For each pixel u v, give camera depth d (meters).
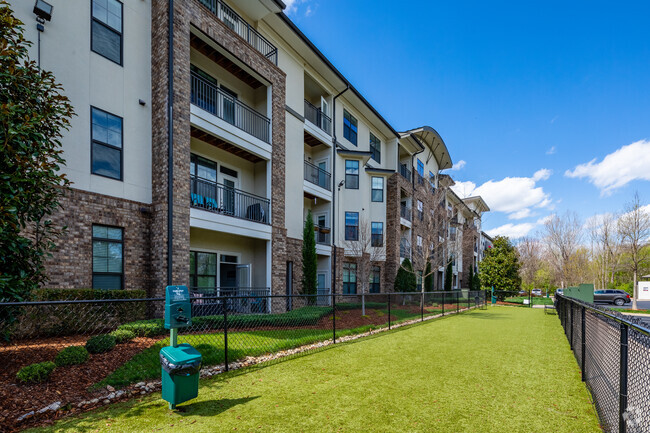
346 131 19.86
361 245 17.78
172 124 9.56
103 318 7.55
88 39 8.77
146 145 9.79
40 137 4.80
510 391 4.80
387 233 22.19
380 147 23.14
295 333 8.88
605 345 4.16
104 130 8.94
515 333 10.37
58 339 6.49
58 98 5.36
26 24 7.66
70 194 8.10
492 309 20.73
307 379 5.19
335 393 4.59
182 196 9.70
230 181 13.35
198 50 11.55
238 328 8.85
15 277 4.55
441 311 15.91
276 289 12.77
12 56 4.75
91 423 3.54
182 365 3.84
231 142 11.55
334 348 7.55
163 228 9.27
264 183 13.93
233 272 13.16
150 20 10.23
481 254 48.34
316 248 16.23
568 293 20.70
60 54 8.21
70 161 8.21
